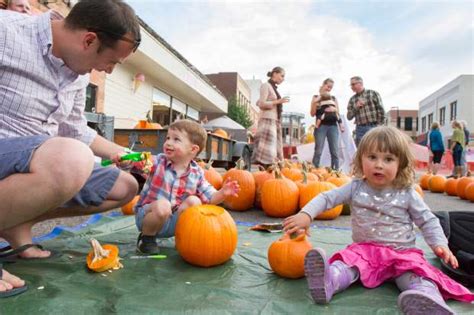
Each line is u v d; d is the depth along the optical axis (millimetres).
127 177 2709
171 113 15664
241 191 4918
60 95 2182
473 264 2252
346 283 2074
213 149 9109
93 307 1767
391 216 2312
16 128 2076
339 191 2469
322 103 8188
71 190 1960
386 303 1927
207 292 2008
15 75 1994
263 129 7539
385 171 2299
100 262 2270
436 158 13641
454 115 39188
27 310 1716
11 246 2449
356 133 8523
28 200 1920
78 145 2004
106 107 10211
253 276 2307
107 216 3951
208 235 2389
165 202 2609
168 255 2680
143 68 12156
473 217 2465
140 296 1913
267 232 3494
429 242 2242
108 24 1951
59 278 2123
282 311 1807
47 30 2002
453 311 1789
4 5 3240
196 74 15906
